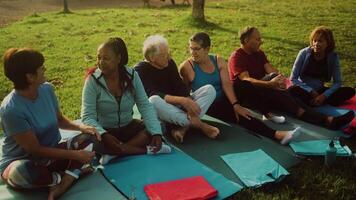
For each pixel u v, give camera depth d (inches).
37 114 139.0
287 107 205.8
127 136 170.7
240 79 209.6
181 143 179.5
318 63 224.1
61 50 366.0
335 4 589.6
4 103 134.9
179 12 566.9
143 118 168.6
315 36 217.8
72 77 296.5
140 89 167.0
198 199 137.5
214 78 199.2
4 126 135.2
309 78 226.4
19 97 135.0
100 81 158.9
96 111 163.8
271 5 599.2
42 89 143.3
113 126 169.0
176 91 188.5
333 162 164.1
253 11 552.7
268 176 154.5
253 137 184.9
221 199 141.0
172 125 185.6
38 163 144.2
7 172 138.0
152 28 451.8
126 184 146.6
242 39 209.9
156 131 165.9
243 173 156.3
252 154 169.2
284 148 178.2
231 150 173.5
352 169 162.6
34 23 496.1
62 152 139.5
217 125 195.9
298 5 591.2
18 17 582.9
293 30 435.2
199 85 198.2
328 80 227.8
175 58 336.2
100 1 759.7
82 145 149.6
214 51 357.7
